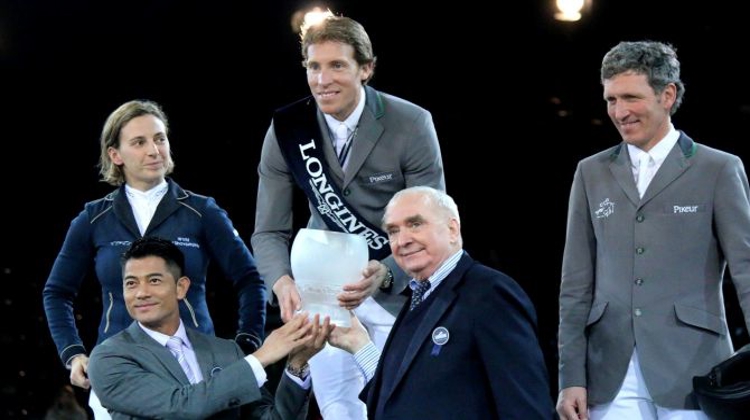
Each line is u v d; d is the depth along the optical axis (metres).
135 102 10.36
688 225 8.92
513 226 19.61
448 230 8.27
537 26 19.39
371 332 9.78
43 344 19.00
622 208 9.09
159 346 9.05
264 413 9.20
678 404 8.82
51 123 19.66
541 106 19.56
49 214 19.69
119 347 8.97
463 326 7.95
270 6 19.50
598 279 9.23
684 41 18.75
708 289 8.94
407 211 8.25
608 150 9.34
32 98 19.56
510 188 19.66
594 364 9.16
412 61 19.73
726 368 8.55
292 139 9.77
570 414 9.06
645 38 18.92
